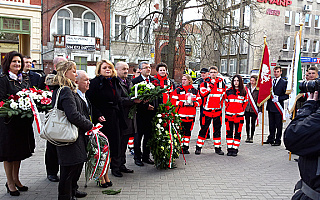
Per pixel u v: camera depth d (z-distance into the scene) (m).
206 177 5.02
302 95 6.27
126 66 5.44
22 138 4.05
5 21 22.36
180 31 17.28
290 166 5.79
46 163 4.65
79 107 3.57
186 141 6.69
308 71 6.29
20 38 26.06
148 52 27.28
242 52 33.84
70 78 3.54
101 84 4.44
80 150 3.56
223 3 17.08
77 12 25.58
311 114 2.07
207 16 17.91
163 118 5.41
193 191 4.36
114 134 4.57
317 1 34.97
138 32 27.50
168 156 5.31
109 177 4.95
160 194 4.22
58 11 24.78
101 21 26.23
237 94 6.53
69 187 3.55
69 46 24.38
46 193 4.17
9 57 4.15
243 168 5.61
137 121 5.68
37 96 4.04
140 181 4.77
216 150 6.76
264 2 31.52
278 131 7.69
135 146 5.71
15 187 4.12
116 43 26.91
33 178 4.80
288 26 33.81
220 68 36.78
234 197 4.16
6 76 4.15
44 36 24.05
